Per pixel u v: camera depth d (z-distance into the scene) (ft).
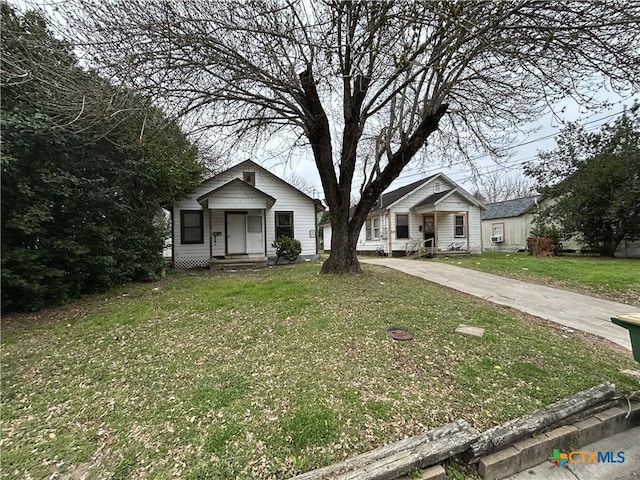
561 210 49.52
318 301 17.43
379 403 8.09
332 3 13.05
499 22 13.67
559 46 14.16
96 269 22.57
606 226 45.88
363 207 25.23
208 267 40.34
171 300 19.49
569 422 7.42
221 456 6.48
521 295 21.42
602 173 43.16
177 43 14.47
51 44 13.76
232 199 38.32
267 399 8.43
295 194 45.06
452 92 21.30
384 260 45.60
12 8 13.44
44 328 15.16
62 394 9.22
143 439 7.14
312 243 45.73
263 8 12.92
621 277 26.58
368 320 14.46
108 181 24.52
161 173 28.76
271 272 31.12
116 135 21.16
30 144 16.97
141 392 9.14
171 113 17.85
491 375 9.54
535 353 11.18
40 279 18.51
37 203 17.89
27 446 7.08
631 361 10.89
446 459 6.28
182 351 11.84
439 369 9.94
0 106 15.65
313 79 18.84
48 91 14.74
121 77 14.56
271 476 5.94
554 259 42.93
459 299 19.25
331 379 9.36
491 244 74.95
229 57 16.44
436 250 52.13
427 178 58.49
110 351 12.16
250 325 14.20
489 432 6.66
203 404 8.32
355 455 6.39
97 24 13.26
